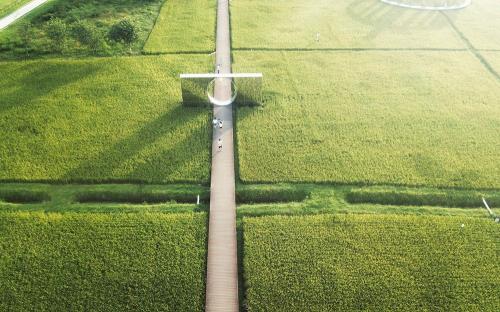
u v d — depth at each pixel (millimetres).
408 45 57688
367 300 29438
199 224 34188
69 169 38500
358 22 63281
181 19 62969
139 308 28875
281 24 62281
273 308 28922
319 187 37812
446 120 44688
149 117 44344
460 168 39312
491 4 69750
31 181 37625
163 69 51781
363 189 37594
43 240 32844
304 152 40656
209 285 30359
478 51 56938
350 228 34000
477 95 48438
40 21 60906
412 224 34469
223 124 43875
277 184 37906
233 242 33031
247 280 30406
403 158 40250
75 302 29094
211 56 54594
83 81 49469
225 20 63344
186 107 45906
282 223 34281
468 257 32156
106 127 42969
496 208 36688
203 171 38656
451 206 37000
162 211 35375
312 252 32219
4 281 30203
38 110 44844
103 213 35094
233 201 36125
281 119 44531
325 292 29812
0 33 57719
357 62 53906
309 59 54344
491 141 42250
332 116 44969
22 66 51844
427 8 67688
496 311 28984
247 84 44812
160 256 31891
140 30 59781
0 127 42594
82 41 54375
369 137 42469
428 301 29469
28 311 28594
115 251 32156
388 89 49094
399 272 31047
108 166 38906
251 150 40750
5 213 34812
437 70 52656
